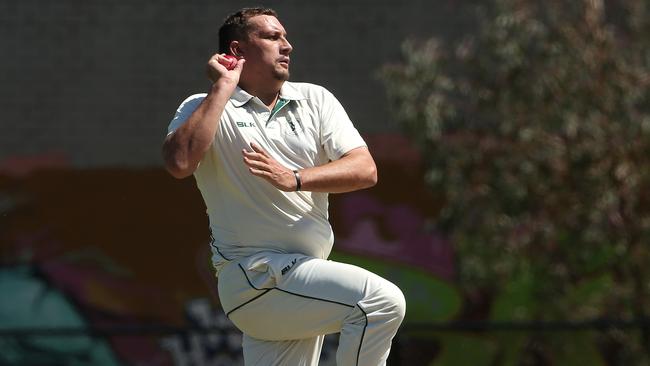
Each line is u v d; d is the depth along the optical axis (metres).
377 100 43.38
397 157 43.38
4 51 43.47
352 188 17.22
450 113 35.97
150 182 43.56
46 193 43.47
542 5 36.59
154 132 43.56
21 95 43.47
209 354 43.50
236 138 17.27
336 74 43.47
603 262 36.84
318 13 43.47
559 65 35.25
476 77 36.62
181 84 43.59
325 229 17.80
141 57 43.56
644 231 35.56
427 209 43.25
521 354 40.78
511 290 41.25
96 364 43.59
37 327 43.25
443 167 36.09
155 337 43.56
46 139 43.53
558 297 36.94
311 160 17.53
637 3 36.66
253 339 18.28
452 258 43.09
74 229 43.50
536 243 36.22
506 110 35.84
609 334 37.06
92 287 43.44
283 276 16.97
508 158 35.84
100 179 43.59
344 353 16.58
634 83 35.44
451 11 43.50
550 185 35.72
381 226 43.28
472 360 41.97
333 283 16.69
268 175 16.39
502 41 35.66
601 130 35.06
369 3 43.47
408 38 43.44
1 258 43.38
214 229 17.88
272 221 17.33
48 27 43.53
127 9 43.53
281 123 17.50
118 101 43.53
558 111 35.03
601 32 35.75
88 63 43.53
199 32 43.59
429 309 42.91
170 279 43.50
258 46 17.53
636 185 35.09
